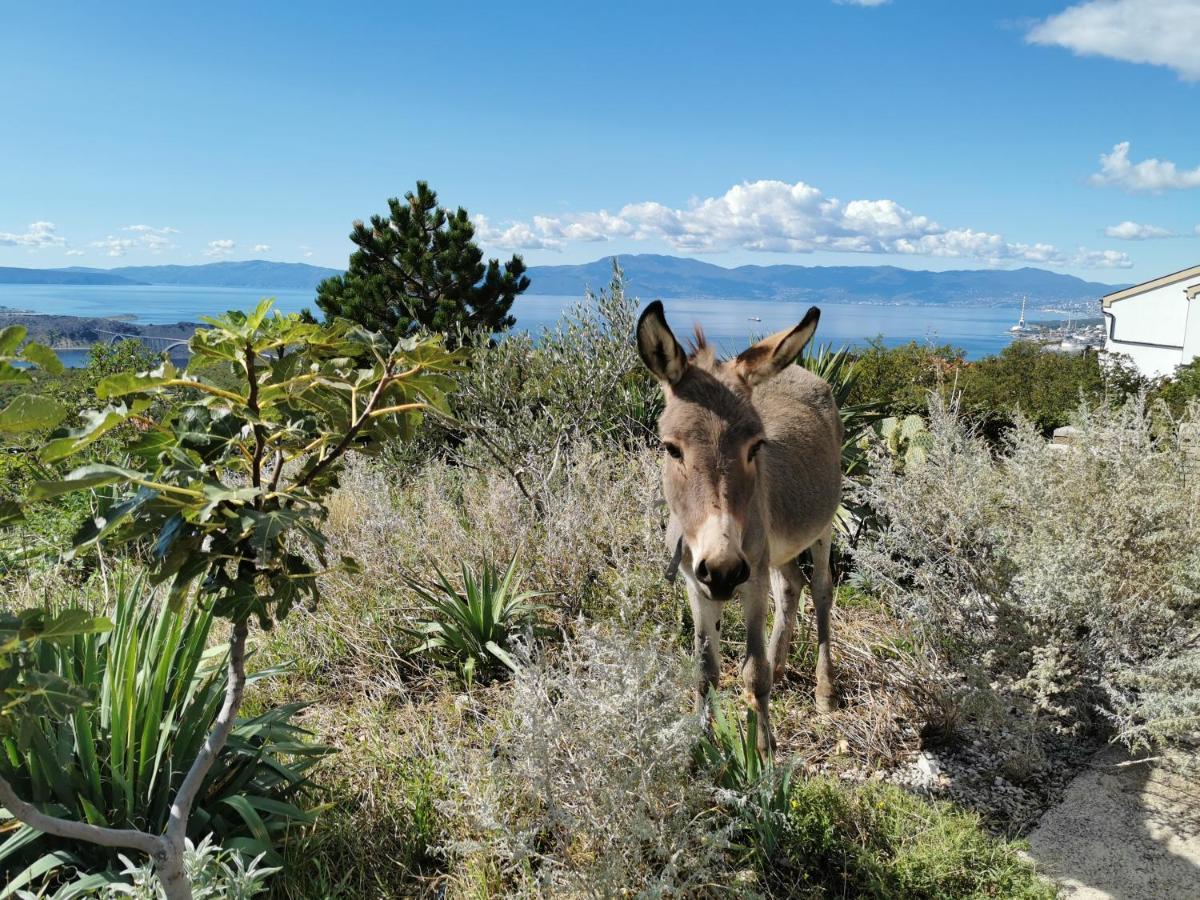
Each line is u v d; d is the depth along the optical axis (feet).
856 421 24.32
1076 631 13.98
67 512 20.07
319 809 10.73
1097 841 10.92
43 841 9.56
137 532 6.42
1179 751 12.59
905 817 11.01
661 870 9.48
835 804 10.98
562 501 19.57
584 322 27.48
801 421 14.40
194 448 6.86
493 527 19.42
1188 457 16.20
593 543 18.20
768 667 11.83
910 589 16.61
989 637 14.26
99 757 10.15
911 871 9.77
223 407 7.00
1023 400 38.70
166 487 5.81
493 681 14.79
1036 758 12.28
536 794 9.40
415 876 10.15
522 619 15.62
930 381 36.32
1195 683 12.12
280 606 6.94
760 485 11.50
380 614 16.76
